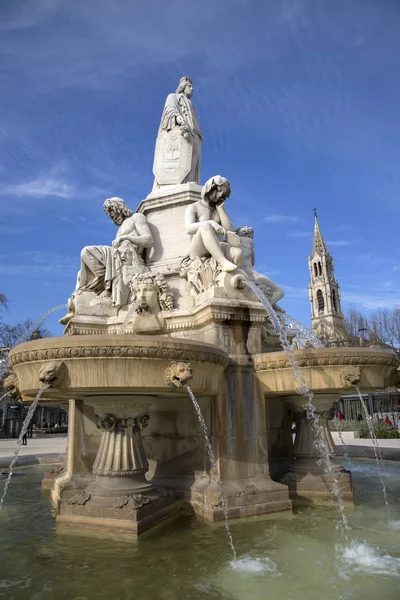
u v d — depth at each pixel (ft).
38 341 13.39
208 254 20.10
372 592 9.61
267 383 17.47
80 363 12.98
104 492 15.08
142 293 20.29
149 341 13.05
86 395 16.06
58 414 142.51
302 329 22.45
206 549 12.48
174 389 13.74
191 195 26.37
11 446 57.00
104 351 12.78
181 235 25.80
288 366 16.78
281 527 14.55
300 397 19.93
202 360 14.21
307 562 11.37
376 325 122.62
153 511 14.90
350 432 62.28
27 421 14.11
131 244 24.39
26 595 9.74
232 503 15.46
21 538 13.93
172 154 29.14
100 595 9.68
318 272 308.81
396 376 17.57
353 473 27.53
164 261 24.98
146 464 16.25
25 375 14.10
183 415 18.33
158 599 9.45
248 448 16.84
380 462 33.06
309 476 19.12
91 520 14.37
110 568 11.21
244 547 12.59
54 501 19.35
